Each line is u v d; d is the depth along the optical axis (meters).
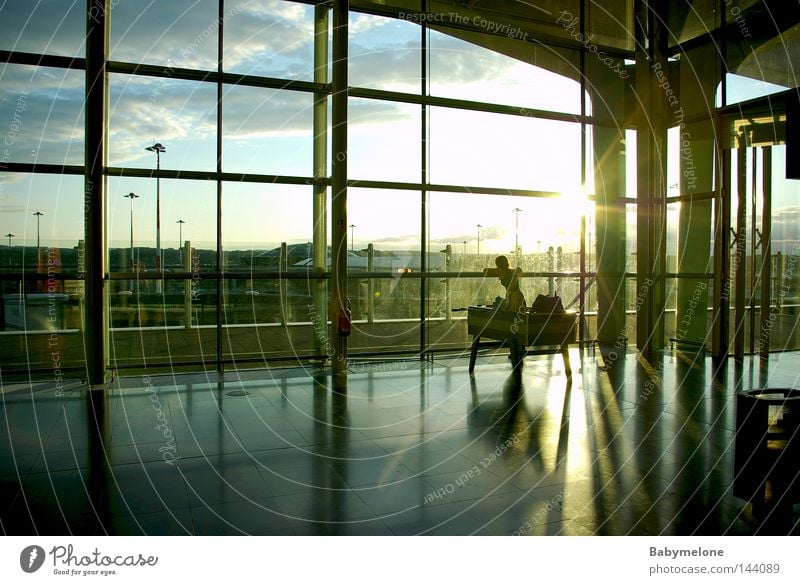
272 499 3.70
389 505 3.62
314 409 5.94
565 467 4.29
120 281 7.48
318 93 8.25
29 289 7.16
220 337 7.80
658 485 3.94
